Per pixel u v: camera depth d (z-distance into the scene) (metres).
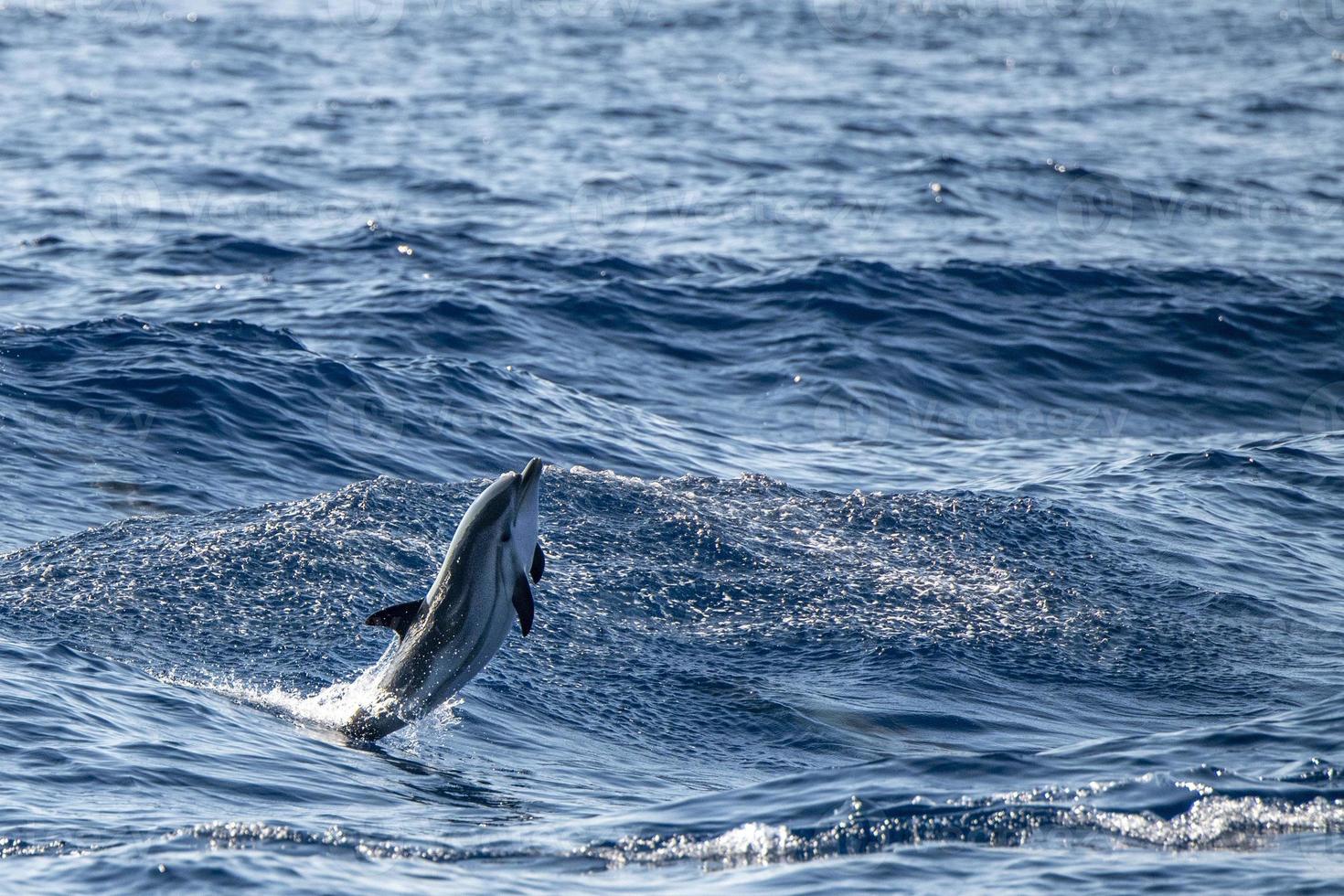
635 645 42.47
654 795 31.52
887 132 183.50
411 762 32.19
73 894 21.66
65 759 28.66
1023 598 48.59
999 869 23.08
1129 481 65.50
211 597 42.00
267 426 64.06
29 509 52.84
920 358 88.44
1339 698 33.44
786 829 25.31
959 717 38.94
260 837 24.59
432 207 128.12
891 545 52.56
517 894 22.08
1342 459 70.00
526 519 32.69
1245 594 50.75
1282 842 24.33
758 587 47.22
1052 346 91.75
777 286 99.06
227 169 144.25
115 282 95.81
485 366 77.00
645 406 77.56
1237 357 91.62
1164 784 27.30
